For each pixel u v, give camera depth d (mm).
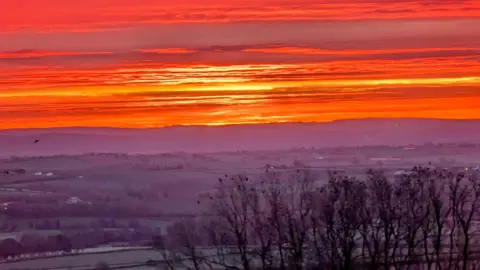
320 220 87000
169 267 85062
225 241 83375
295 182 94938
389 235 81312
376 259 80375
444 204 83562
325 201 86375
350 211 81812
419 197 93750
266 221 83750
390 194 95062
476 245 83125
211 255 83750
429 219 83562
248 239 83812
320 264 80938
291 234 81125
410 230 81188
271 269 81312
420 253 84250
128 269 87625
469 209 85500
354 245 81938
